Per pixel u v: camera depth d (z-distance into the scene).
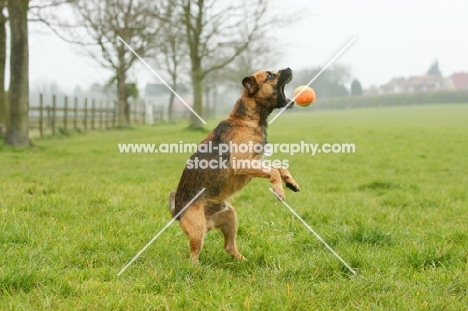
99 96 53.97
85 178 11.11
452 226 6.98
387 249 5.86
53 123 26.70
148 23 27.23
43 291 4.41
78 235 6.13
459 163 16.17
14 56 18.77
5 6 19.64
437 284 4.71
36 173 11.82
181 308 4.16
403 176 13.00
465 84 124.56
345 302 4.32
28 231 6.00
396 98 90.50
